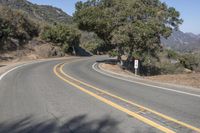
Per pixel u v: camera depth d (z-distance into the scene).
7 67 29.30
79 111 9.62
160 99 12.07
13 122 8.27
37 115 9.07
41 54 54.31
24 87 15.19
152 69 45.41
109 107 10.29
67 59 49.06
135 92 14.02
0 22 48.12
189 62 60.03
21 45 53.22
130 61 39.88
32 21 63.00
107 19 38.75
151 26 35.44
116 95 12.97
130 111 9.63
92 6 42.69
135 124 8.02
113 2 39.84
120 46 37.66
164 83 18.20
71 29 65.00
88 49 80.88
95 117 8.80
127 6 36.94
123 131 7.36
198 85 17.78
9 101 11.30
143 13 36.69
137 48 36.53
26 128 7.67
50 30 63.69
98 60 48.25
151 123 8.12
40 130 7.48
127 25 35.53
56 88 14.98
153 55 38.62
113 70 31.38
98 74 24.33
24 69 26.95
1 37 47.94
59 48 61.66
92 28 42.19
